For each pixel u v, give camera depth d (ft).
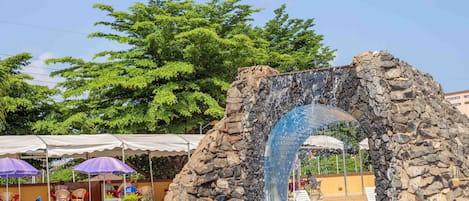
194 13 113.39
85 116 107.34
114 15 114.73
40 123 115.44
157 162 122.21
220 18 123.54
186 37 108.17
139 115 106.42
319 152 135.13
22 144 74.54
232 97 60.59
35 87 126.62
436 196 45.09
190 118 109.91
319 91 53.78
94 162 72.84
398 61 49.44
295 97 55.88
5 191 78.23
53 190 82.12
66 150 77.36
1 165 66.90
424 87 49.39
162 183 95.71
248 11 126.11
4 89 103.96
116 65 112.37
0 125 110.32
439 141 46.80
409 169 46.16
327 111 56.03
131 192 79.61
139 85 103.30
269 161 59.41
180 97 107.34
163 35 110.63
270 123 57.98
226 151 59.11
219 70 116.78
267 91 58.59
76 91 108.37
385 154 47.83
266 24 148.56
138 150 88.07
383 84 48.91
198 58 111.34
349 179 122.31
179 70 104.78
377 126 48.70
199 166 58.03
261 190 58.29
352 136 127.44
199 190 57.52
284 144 61.21
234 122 59.98
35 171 69.62
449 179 45.50
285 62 127.44
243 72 61.16
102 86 104.42
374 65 49.62
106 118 110.63
